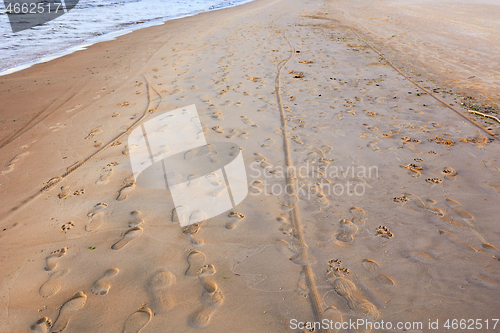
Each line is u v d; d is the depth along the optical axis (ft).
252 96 17.12
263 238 7.87
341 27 35.86
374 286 6.60
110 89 19.07
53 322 5.97
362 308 6.14
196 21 42.34
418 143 12.36
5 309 6.25
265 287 6.58
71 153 12.14
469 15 40.70
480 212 8.66
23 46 30.35
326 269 7.00
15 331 5.85
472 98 16.79
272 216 8.61
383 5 51.08
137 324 5.86
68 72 22.63
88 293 6.51
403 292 6.47
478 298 6.33
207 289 6.55
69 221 8.56
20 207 9.23
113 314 6.07
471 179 10.09
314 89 18.12
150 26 39.68
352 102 16.39
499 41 28.25
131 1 69.00
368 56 24.67
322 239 7.84
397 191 9.59
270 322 5.88
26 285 6.75
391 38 30.42
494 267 7.02
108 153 11.96
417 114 14.98
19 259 7.43
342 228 8.18
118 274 6.93
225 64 22.86
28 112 16.39
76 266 7.16
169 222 8.39
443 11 43.98
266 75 20.44
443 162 11.05
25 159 11.93
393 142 12.45
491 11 43.06
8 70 23.61
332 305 6.19
